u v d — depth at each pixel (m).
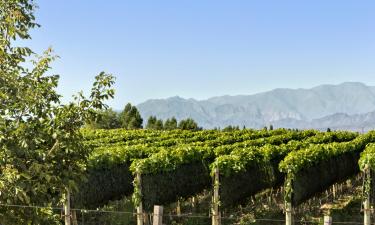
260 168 21.55
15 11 10.56
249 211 21.38
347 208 21.78
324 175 22.11
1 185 8.35
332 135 34.31
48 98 9.54
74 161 9.64
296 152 20.59
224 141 31.44
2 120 8.74
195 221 19.75
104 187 19.61
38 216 9.45
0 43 10.13
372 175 18.52
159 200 18.97
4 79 9.34
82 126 9.69
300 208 21.72
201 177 21.84
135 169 18.12
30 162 9.08
